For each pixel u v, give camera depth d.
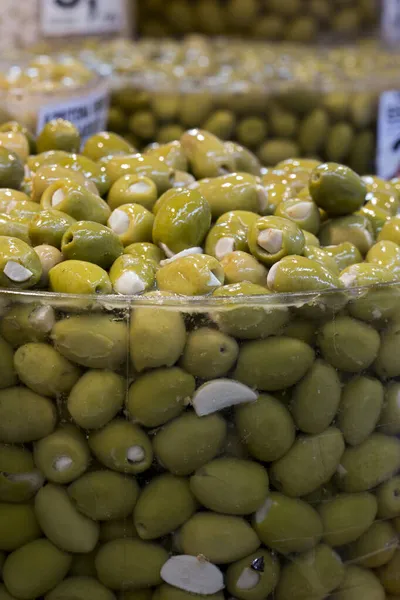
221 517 0.47
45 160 0.61
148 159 0.60
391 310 0.47
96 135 0.66
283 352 0.46
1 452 0.47
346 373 0.48
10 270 0.47
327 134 1.11
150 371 0.46
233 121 1.11
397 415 0.49
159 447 0.46
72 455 0.46
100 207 0.55
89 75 1.03
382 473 0.49
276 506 0.47
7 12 1.29
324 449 0.47
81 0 1.25
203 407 0.46
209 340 0.45
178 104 1.10
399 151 0.97
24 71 1.02
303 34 1.52
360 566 0.50
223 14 1.51
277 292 0.48
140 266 0.49
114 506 0.47
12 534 0.48
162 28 1.53
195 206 0.53
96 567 0.48
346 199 0.55
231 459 0.47
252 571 0.47
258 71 1.19
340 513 0.48
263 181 0.63
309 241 0.54
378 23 1.53
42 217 0.51
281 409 0.47
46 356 0.46
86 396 0.46
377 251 0.54
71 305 0.46
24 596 0.48
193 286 0.48
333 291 0.46
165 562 0.47
